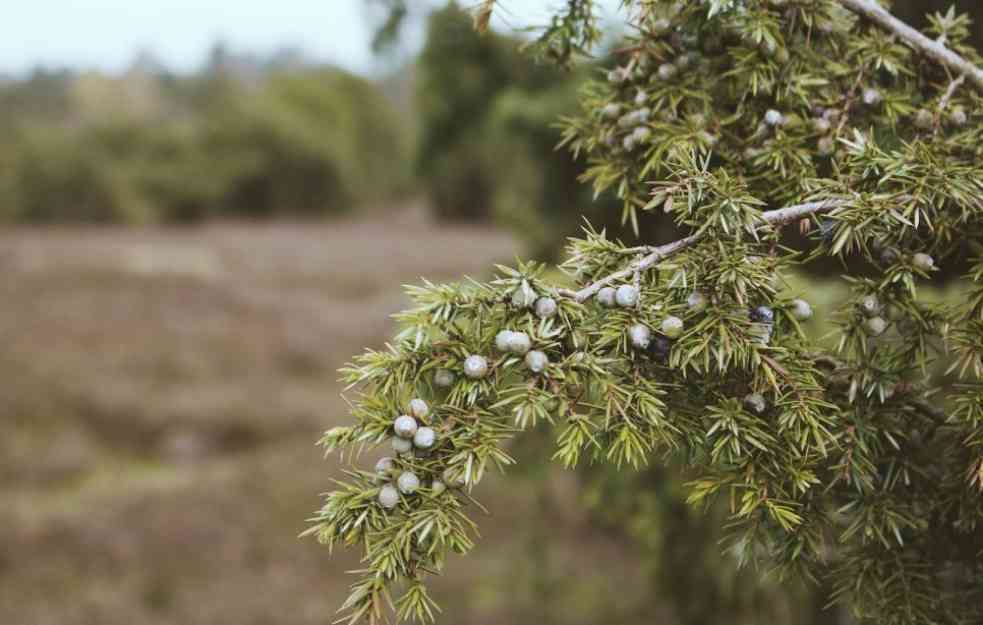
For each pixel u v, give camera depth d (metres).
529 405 0.83
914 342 1.04
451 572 6.36
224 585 6.26
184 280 17.52
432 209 35.22
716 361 0.94
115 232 28.69
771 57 1.08
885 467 1.12
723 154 1.13
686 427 0.94
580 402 0.86
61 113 48.94
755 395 0.92
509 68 4.42
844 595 1.15
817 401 0.91
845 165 1.00
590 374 0.87
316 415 10.20
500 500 7.34
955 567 1.15
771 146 1.08
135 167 33.81
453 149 5.50
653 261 0.89
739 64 1.08
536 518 6.04
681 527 3.11
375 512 0.86
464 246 27.03
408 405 0.86
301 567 6.64
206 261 21.22
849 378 1.06
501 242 28.25
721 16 1.08
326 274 20.59
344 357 12.80
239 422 9.93
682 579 3.23
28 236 25.42
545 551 5.79
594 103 1.25
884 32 1.13
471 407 0.86
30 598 5.87
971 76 1.08
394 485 0.86
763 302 0.93
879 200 0.91
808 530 1.06
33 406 10.02
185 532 7.04
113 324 13.63
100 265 18.39
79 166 30.75
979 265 0.99
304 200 38.16
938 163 0.94
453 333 0.88
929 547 1.13
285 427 9.92
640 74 1.17
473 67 4.43
